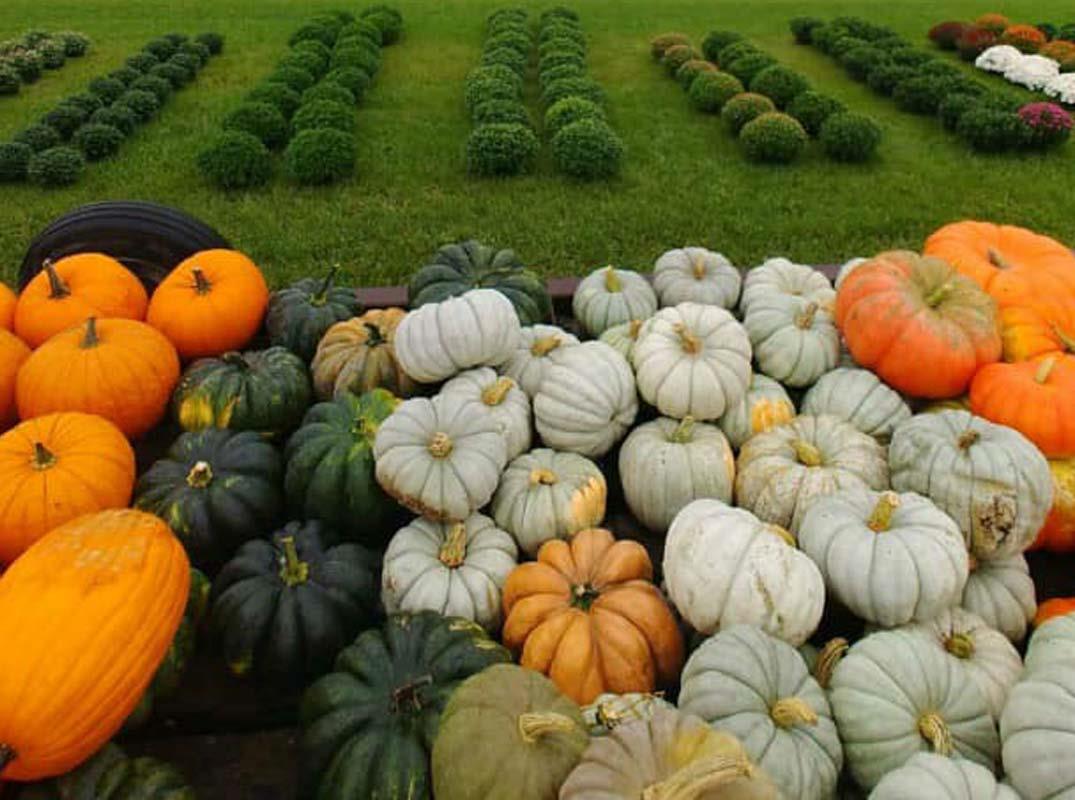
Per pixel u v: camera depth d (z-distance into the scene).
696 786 1.75
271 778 2.67
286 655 2.76
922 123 10.41
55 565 2.24
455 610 2.84
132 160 8.98
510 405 3.38
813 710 2.31
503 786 2.03
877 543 2.68
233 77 12.05
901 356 3.41
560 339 3.73
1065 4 17.44
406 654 2.58
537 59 13.09
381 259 6.92
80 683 2.11
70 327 3.80
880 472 3.14
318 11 15.99
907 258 3.68
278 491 3.24
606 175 8.50
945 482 2.91
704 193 8.20
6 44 12.52
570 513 3.12
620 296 4.19
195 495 3.07
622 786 1.90
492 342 3.40
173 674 2.67
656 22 15.56
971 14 16.44
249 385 3.57
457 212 7.73
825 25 14.12
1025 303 3.68
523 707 2.17
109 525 2.40
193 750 2.76
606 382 3.39
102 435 3.13
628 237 7.30
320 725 2.45
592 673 2.62
